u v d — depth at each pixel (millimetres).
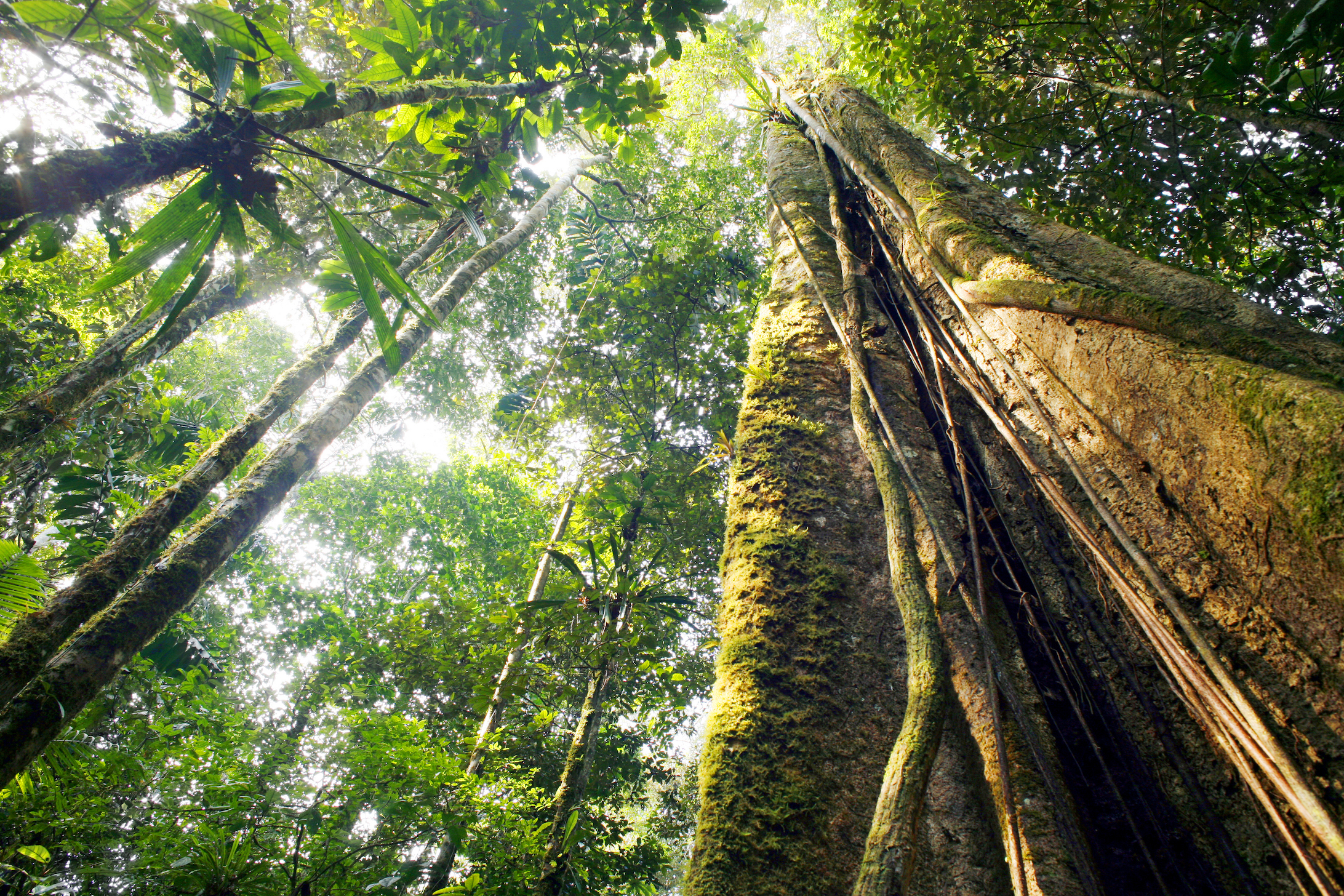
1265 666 964
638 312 6156
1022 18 3615
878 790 1370
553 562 6641
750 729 1487
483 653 4883
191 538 2623
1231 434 1008
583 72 2385
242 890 2865
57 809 3268
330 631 8234
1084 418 1412
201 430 5371
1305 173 3480
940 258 2111
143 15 1176
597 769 7176
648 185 9398
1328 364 1048
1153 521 1205
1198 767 1221
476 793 3766
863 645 1650
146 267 1289
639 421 6180
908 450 2051
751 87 5414
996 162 4293
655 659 4664
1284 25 1839
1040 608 1621
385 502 11273
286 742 3891
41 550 4734
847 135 3633
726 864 1257
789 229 3061
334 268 1597
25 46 1091
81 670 2080
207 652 5027
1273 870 1048
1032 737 1232
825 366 2541
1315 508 846
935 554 1746
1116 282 1508
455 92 2068
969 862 1207
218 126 1316
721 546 6148
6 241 1159
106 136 1229
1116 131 3840
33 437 3152
